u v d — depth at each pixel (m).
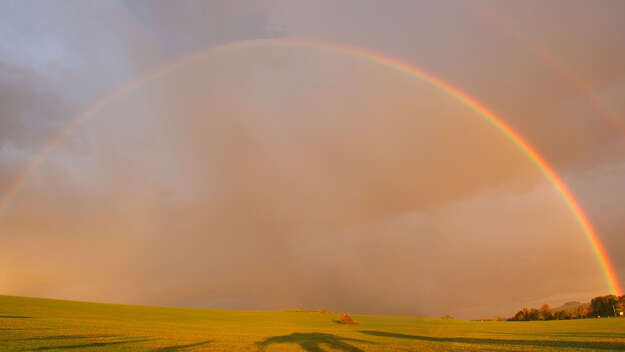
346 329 74.81
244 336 49.88
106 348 31.70
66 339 36.03
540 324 90.69
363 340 47.72
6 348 29.64
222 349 34.91
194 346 35.94
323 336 53.03
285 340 46.00
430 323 102.50
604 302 138.50
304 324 91.81
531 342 44.12
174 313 97.69
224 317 97.94
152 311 97.56
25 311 69.88
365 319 119.69
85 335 40.00
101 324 55.75
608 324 79.56
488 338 50.94
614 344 40.09
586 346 38.72
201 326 66.50
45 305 84.00
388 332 64.81
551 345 40.09
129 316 80.75
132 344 35.12
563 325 82.56
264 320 97.25
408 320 115.81
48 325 48.34
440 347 39.62
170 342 38.16
